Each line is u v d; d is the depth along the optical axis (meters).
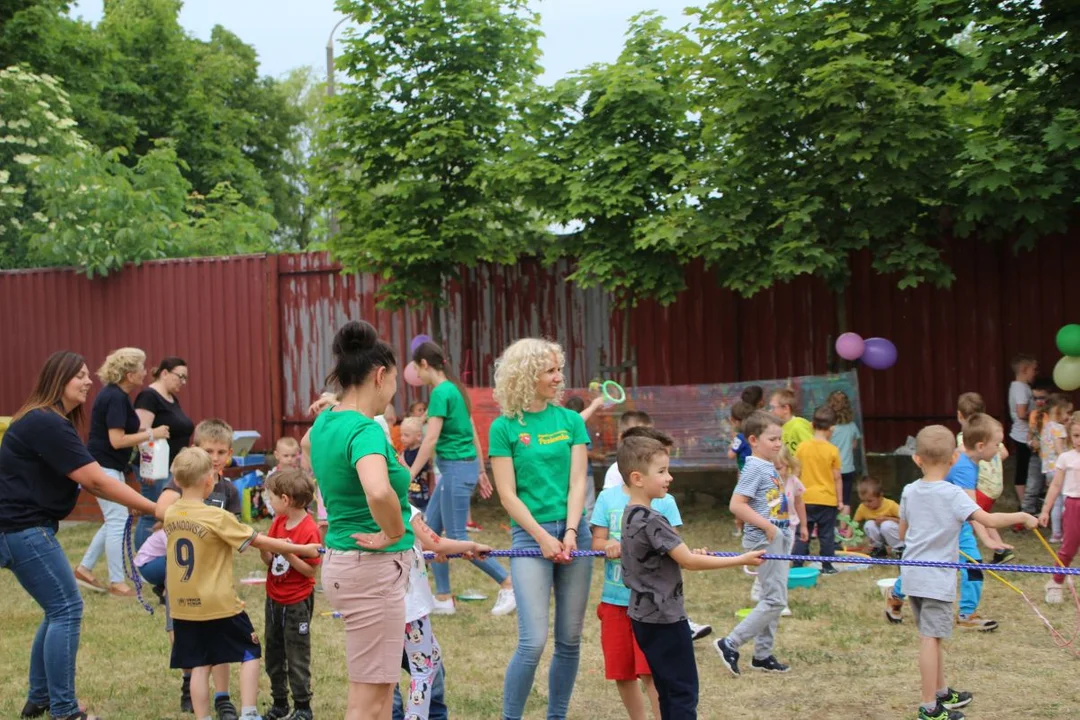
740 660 6.10
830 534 8.46
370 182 12.63
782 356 12.07
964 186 9.75
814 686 5.57
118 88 27.70
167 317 14.53
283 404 14.08
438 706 4.73
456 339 13.35
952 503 4.91
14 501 4.93
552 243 12.61
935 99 9.88
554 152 11.47
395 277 12.49
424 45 12.09
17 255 17.81
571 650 4.60
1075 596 6.56
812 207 9.95
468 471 7.12
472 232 11.73
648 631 4.21
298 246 36.03
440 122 12.00
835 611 7.15
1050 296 11.06
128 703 5.45
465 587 8.21
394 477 3.86
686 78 11.12
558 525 4.53
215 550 4.75
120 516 8.16
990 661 5.93
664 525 4.21
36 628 7.12
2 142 18.72
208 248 20.09
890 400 11.68
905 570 4.98
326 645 6.50
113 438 7.62
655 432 4.69
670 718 4.18
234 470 12.52
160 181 20.94
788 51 10.05
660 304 11.93
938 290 11.48
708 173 10.73
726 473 11.66
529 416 4.60
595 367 12.80
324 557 3.93
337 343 3.98
